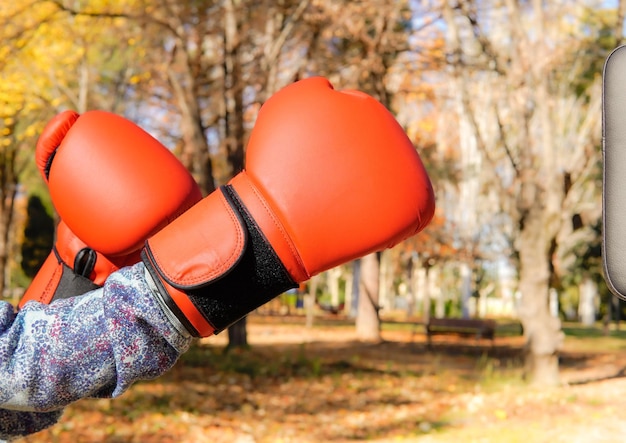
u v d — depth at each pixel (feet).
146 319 4.71
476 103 74.84
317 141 4.70
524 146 40.57
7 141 73.92
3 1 48.01
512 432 27.04
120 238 5.47
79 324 4.77
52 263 6.29
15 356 4.75
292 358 49.78
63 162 5.55
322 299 194.90
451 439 26.27
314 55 49.52
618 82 4.43
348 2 45.88
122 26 53.31
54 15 47.47
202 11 52.03
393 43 46.62
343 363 47.21
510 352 64.18
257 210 4.69
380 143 4.75
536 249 40.16
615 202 4.36
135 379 4.85
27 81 65.05
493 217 103.04
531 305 40.14
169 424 27.48
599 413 30.73
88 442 24.18
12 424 5.84
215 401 32.91
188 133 53.88
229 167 52.70
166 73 53.88
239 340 53.31
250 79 50.21
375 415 31.96
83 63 66.23
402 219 4.68
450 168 83.76
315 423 30.25
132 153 5.59
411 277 129.80
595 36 51.98
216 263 4.60
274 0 49.29
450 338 79.20
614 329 106.11
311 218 4.60
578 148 66.54
